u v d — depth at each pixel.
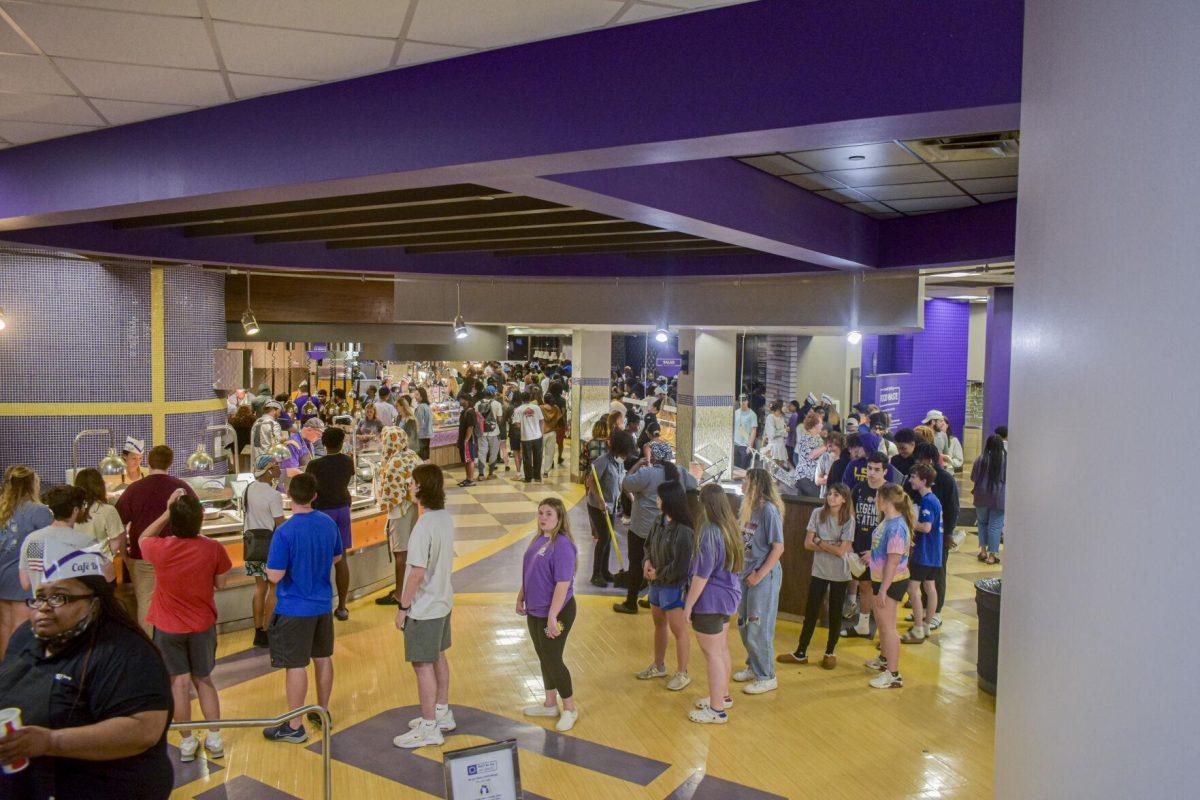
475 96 4.75
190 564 5.22
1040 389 2.30
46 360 10.36
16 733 2.47
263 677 6.77
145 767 2.78
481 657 7.19
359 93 5.11
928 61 3.74
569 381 24.05
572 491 15.16
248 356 18.45
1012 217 8.30
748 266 10.88
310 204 7.69
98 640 2.76
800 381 18.22
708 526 5.83
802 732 5.81
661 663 6.77
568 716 5.83
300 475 5.59
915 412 20.75
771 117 4.05
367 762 5.35
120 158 6.17
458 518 12.78
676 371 16.20
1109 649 1.80
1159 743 1.59
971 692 6.51
